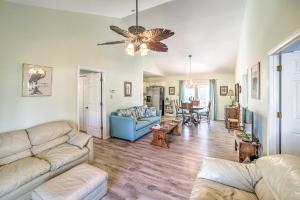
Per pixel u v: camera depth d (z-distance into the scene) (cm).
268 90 232
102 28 420
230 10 390
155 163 297
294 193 99
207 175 166
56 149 253
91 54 395
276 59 225
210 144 407
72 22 344
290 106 220
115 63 481
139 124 461
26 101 270
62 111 328
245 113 339
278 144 227
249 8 350
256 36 304
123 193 211
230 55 609
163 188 222
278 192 114
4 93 243
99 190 194
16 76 255
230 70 749
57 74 317
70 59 342
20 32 259
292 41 173
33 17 275
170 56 647
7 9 243
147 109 588
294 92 218
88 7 311
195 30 467
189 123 661
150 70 693
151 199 200
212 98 791
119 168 278
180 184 231
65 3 276
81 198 163
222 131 542
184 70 798
